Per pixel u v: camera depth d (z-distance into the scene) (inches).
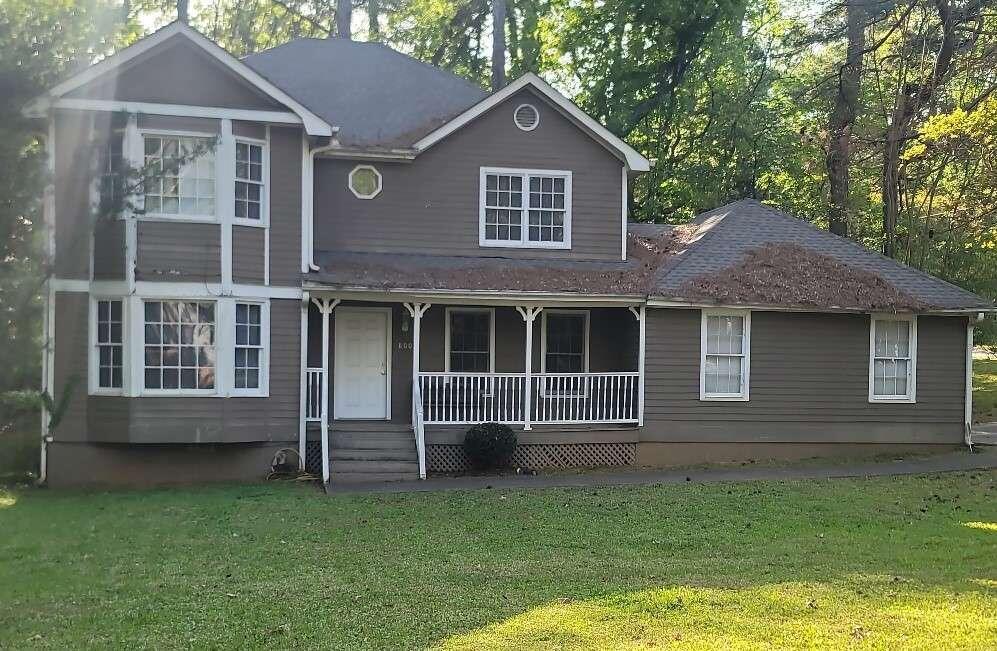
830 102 1241.4
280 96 620.1
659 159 1246.9
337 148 681.6
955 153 941.8
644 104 1215.6
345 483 611.2
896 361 747.4
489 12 1355.8
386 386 728.3
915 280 764.0
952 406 754.8
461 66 1380.4
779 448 723.4
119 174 427.5
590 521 480.4
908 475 641.6
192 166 610.2
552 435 686.5
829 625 288.0
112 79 587.5
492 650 270.7
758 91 1302.9
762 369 721.6
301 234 643.5
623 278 717.3
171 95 601.3
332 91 791.1
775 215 825.5
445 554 402.9
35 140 402.3
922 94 1008.9
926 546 418.3
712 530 458.3
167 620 304.7
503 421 691.4
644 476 642.8
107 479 612.1
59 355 601.0
